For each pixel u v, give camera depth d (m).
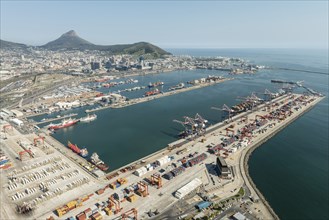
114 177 171.38
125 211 134.12
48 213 133.88
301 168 189.50
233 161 192.00
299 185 167.12
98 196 148.62
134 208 130.75
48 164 191.25
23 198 147.62
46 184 161.88
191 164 184.12
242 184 160.50
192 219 126.50
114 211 133.00
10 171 178.88
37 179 168.88
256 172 182.50
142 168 175.50
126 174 175.50
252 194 149.50
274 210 141.38
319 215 138.50
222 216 128.75
